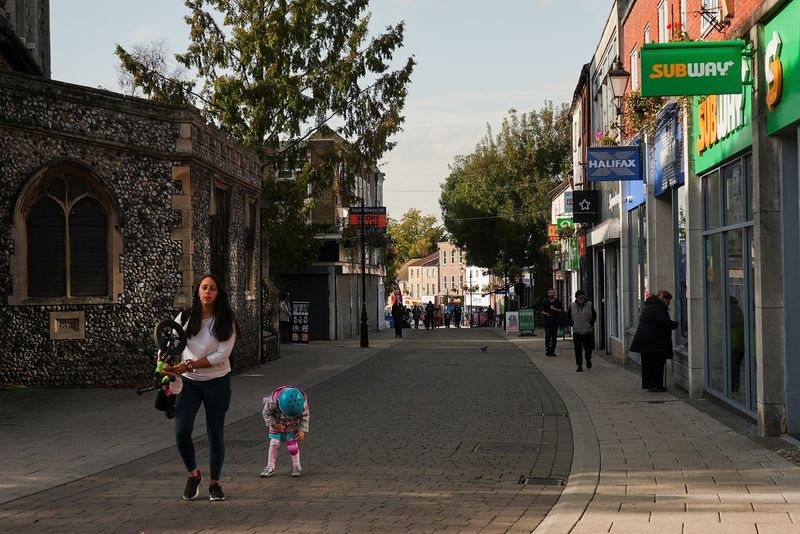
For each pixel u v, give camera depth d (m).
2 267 18.47
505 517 7.55
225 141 22.36
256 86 31.84
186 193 19.06
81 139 18.48
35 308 18.61
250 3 32.41
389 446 11.36
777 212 10.93
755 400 12.45
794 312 10.85
